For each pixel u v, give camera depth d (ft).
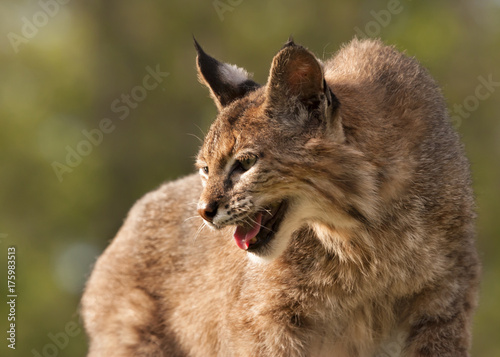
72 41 110.01
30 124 107.34
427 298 36.24
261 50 107.55
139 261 44.83
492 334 94.48
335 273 36.04
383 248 35.29
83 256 100.37
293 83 33.30
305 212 34.42
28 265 99.91
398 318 37.47
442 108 37.86
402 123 35.50
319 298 36.50
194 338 42.55
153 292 44.21
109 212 101.60
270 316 37.24
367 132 34.30
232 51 107.96
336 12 107.55
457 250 35.94
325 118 32.99
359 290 36.32
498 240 99.19
